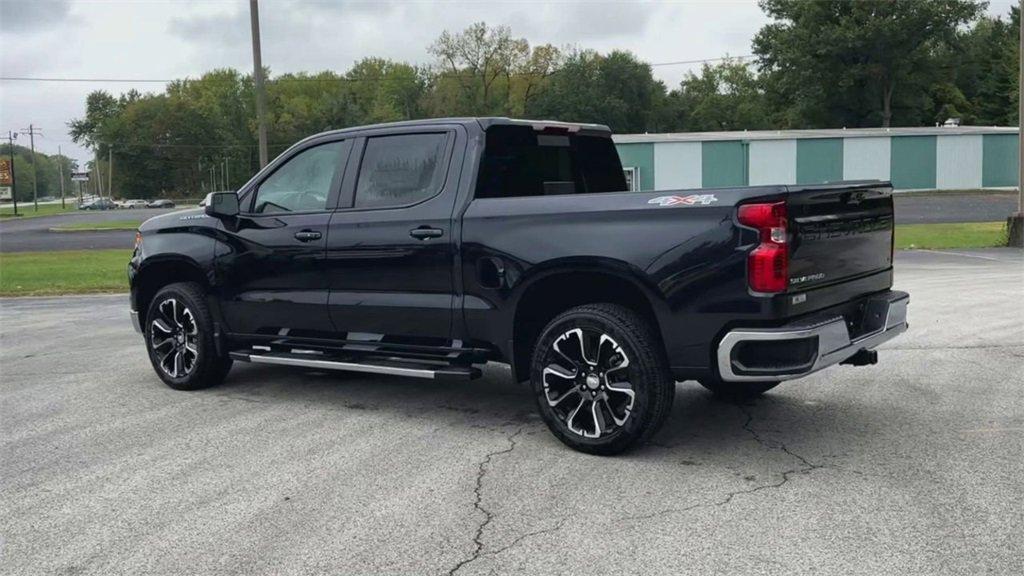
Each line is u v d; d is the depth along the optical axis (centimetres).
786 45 7369
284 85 12706
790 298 481
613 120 9169
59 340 1042
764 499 452
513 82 9175
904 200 4625
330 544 406
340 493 474
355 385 748
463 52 9031
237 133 12569
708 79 10050
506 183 610
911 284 1382
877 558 378
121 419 643
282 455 545
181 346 729
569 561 383
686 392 697
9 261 2525
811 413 623
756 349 480
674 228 497
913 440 551
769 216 473
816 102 7381
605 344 519
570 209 533
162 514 448
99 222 6172
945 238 2514
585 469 507
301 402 687
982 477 479
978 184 5328
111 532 426
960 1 6919
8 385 774
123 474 514
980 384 696
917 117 7656
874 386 699
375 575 373
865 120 7600
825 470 496
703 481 482
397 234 601
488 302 566
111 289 1716
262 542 410
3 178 12775
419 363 602
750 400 665
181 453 553
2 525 438
